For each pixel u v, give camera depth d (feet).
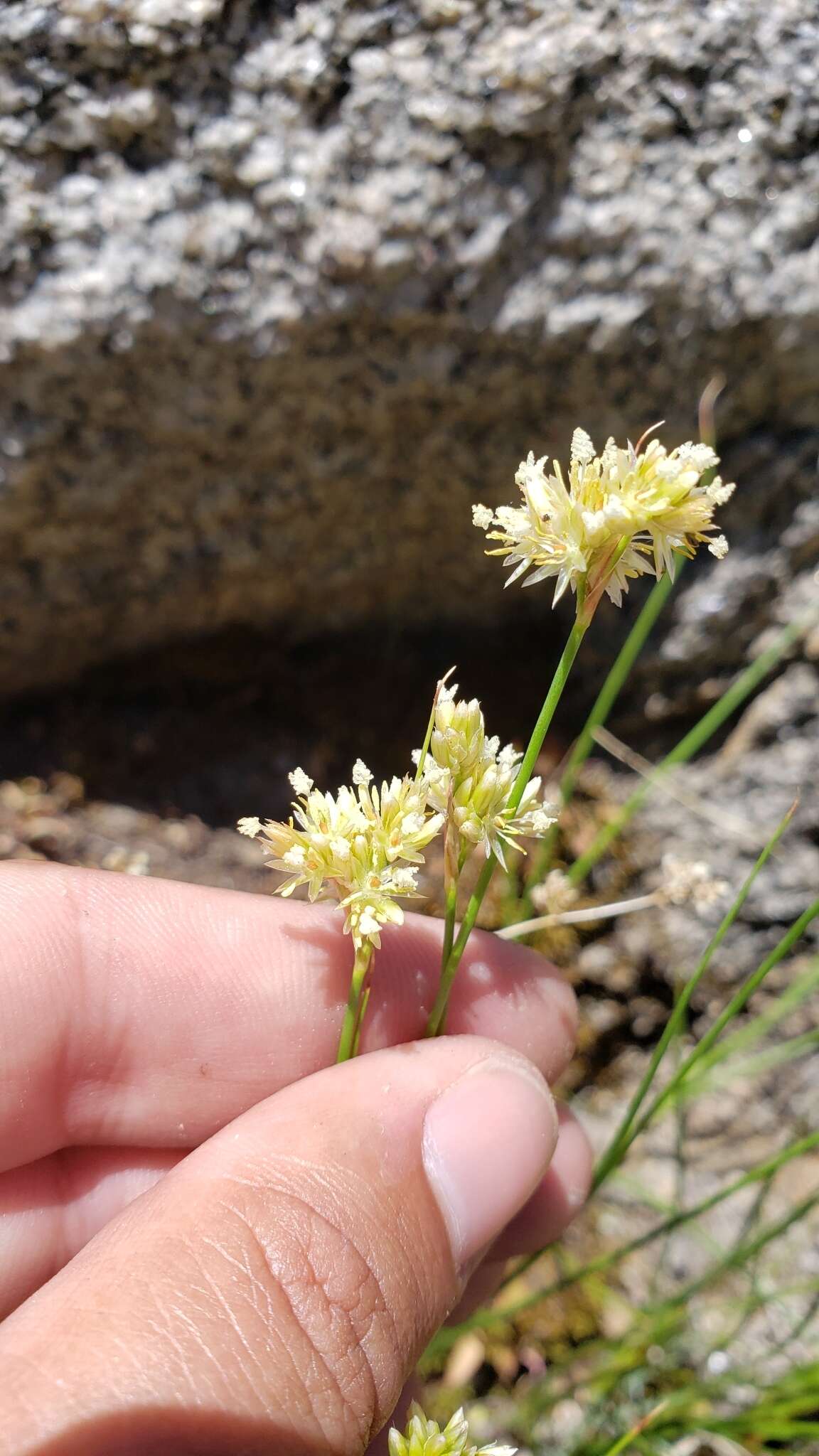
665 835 0.46
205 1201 0.24
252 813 0.46
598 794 0.46
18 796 0.44
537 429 0.39
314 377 0.36
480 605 0.46
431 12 0.33
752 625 0.42
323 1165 0.25
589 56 0.34
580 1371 0.42
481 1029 0.34
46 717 0.46
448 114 0.33
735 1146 0.46
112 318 0.34
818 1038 0.39
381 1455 0.34
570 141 0.34
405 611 0.46
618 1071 0.48
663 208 0.35
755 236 0.36
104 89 0.33
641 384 0.37
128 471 0.38
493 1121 0.27
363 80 0.33
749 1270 0.39
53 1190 0.33
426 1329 0.25
